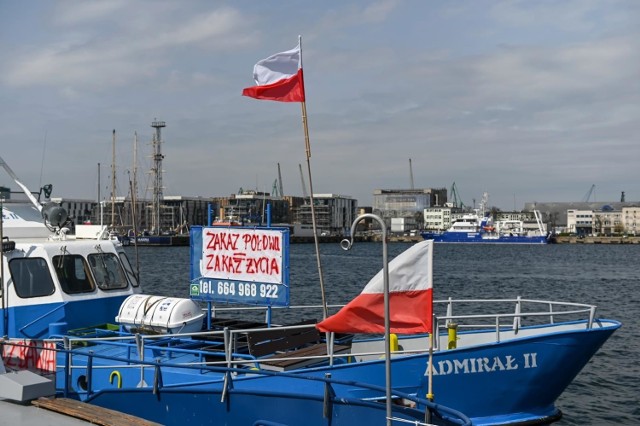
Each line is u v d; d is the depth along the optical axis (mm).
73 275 13391
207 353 10828
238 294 12836
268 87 13141
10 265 12773
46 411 9391
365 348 13734
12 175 15219
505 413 11828
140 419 8953
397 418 8961
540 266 92188
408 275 8242
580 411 17047
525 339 11695
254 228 12641
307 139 12703
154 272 69250
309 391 10586
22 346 11758
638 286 59156
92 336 13062
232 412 10039
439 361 11141
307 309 32062
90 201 186625
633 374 20766
